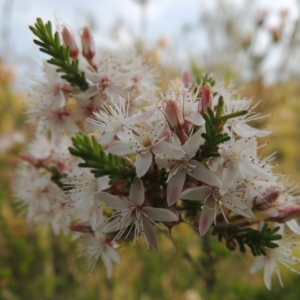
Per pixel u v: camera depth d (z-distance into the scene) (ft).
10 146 0.62
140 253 0.52
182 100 0.24
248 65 0.62
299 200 0.26
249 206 0.25
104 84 0.28
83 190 0.25
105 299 0.53
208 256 0.37
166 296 0.53
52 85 0.28
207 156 0.23
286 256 0.27
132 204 0.23
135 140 0.23
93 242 0.27
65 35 0.28
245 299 0.52
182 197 0.22
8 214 0.56
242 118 0.26
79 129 0.29
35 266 0.54
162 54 0.56
